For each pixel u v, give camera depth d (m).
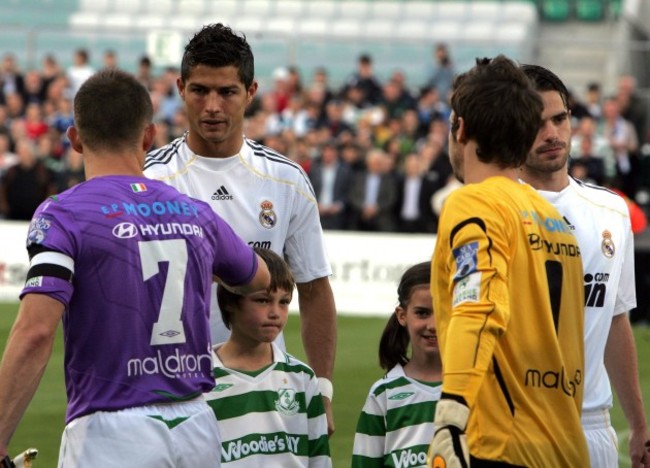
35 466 19.38
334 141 46.84
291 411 12.60
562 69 56.19
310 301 13.91
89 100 10.83
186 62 12.99
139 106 10.91
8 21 67.75
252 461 12.33
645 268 35.59
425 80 54.66
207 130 13.02
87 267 10.34
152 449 10.25
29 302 10.08
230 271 11.22
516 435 9.64
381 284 39.81
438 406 9.27
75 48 60.84
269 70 57.09
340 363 28.55
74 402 10.48
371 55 57.78
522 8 66.75
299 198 13.66
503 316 9.38
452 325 9.41
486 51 56.81
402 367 13.29
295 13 68.81
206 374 10.81
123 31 58.16
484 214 9.67
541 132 12.28
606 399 12.51
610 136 46.38
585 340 12.41
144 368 10.42
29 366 9.99
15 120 51.69
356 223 44.38
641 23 64.00
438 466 9.15
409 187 44.06
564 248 10.19
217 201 13.34
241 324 12.48
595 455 12.29
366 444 13.11
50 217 10.38
